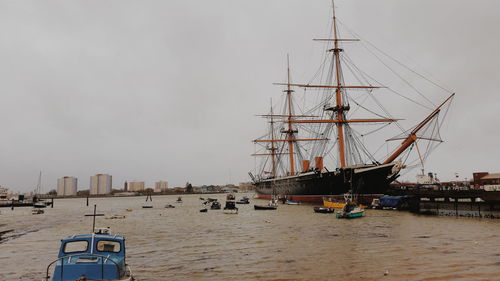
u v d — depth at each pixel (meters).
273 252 30.00
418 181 120.44
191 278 21.73
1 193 153.25
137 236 43.91
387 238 35.44
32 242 40.75
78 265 15.88
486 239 32.78
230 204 98.69
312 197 92.62
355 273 21.70
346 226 47.12
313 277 21.12
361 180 72.75
